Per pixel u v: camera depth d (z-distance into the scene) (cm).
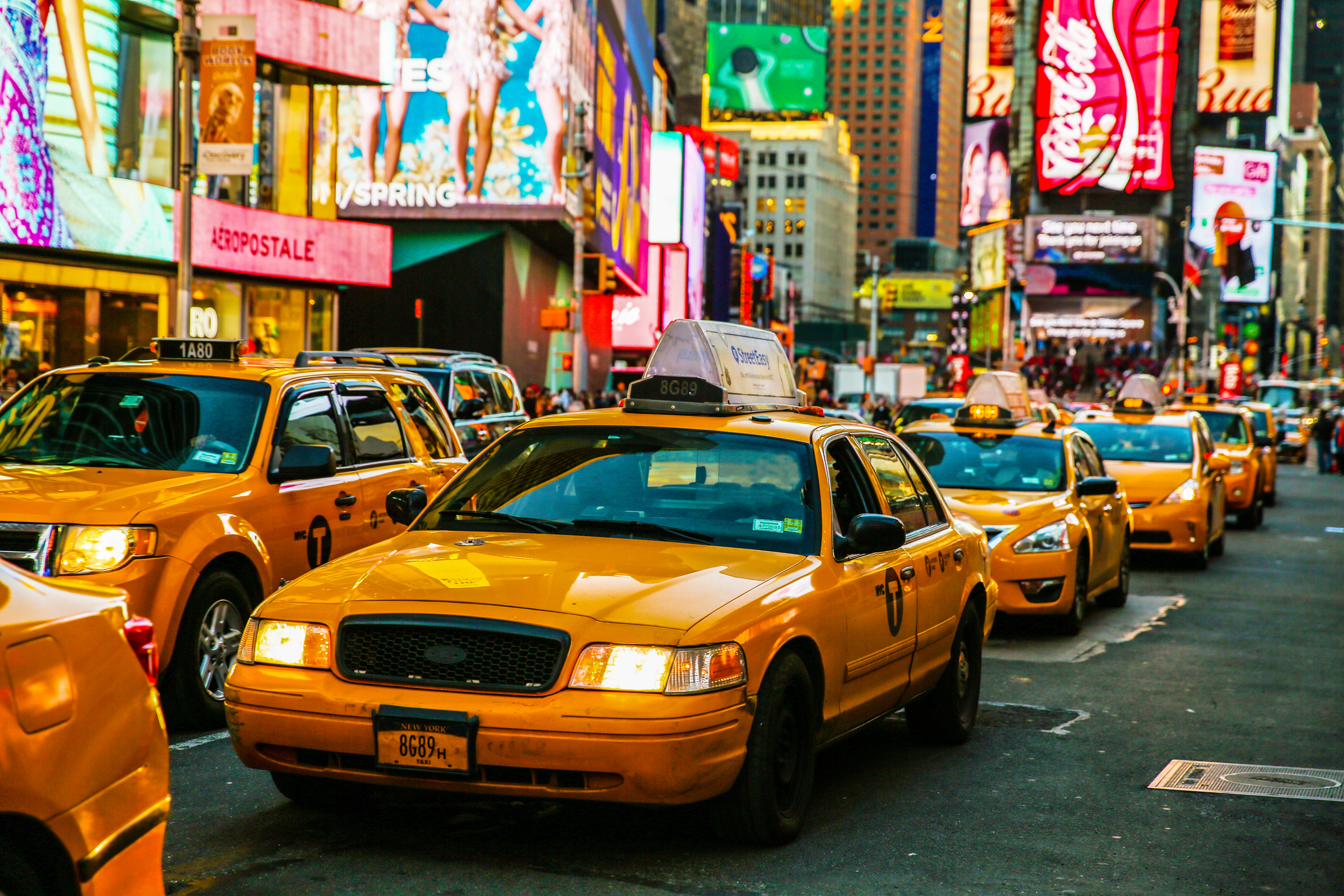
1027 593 1070
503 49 4050
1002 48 12038
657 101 9056
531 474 604
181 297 1606
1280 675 952
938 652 683
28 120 2038
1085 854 533
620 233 5950
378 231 2941
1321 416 4331
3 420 762
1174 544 1574
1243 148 12594
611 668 461
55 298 2227
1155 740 741
